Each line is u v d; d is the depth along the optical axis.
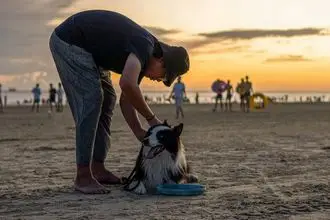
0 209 5.53
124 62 6.27
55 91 38.66
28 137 15.68
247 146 12.31
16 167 8.90
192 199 5.93
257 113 35.56
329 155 10.27
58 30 6.45
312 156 10.10
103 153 7.08
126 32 6.22
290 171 8.10
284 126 20.77
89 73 6.31
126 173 8.22
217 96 39.38
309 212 5.30
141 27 6.42
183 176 6.37
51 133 17.48
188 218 5.04
